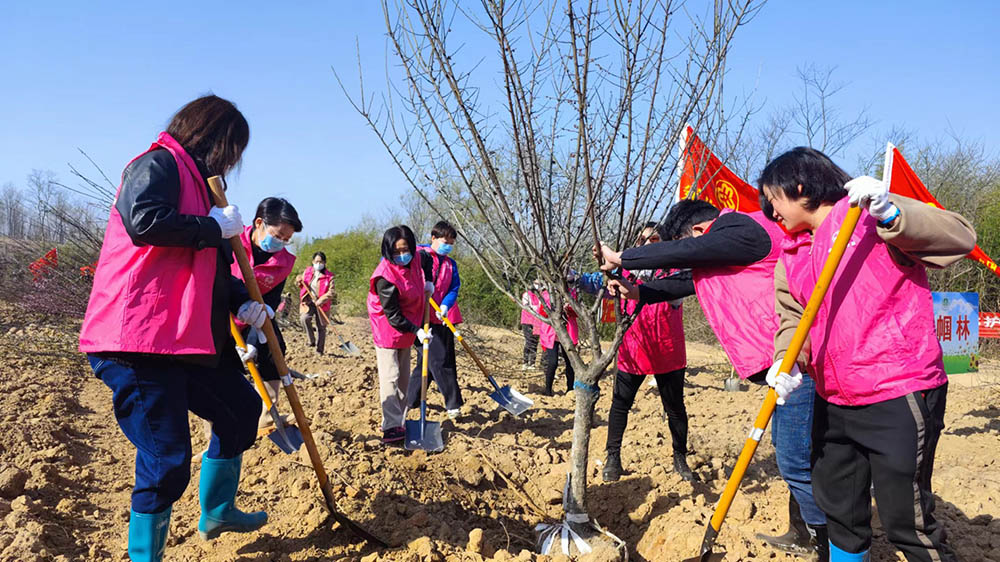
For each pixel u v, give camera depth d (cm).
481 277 1597
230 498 331
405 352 545
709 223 336
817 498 261
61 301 1099
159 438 265
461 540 355
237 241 294
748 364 311
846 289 235
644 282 367
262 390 335
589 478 454
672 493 414
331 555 331
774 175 257
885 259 231
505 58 278
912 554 235
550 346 777
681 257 301
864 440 236
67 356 814
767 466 490
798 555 339
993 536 356
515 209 332
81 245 1134
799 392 296
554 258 321
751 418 636
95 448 481
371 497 397
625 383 442
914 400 226
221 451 318
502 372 955
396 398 528
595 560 319
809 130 1323
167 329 259
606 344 1121
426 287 599
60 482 396
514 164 340
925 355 229
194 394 301
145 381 261
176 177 263
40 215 1164
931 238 214
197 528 352
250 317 308
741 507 384
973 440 548
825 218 249
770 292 305
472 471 462
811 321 239
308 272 1133
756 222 307
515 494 448
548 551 338
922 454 227
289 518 367
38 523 324
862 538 254
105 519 361
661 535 353
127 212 247
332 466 435
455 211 345
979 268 1248
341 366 915
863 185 216
